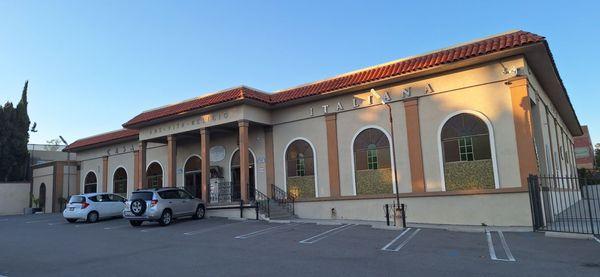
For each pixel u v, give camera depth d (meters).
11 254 12.19
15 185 37.91
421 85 18.59
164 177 28.81
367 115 20.09
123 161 31.55
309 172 21.75
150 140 26.83
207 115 23.16
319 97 21.33
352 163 20.31
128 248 12.82
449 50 18.09
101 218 23.95
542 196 15.99
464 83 17.56
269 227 17.08
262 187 23.28
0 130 41.03
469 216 16.95
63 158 48.75
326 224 17.73
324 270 8.95
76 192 35.19
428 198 17.98
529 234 13.71
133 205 19.22
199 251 11.85
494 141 16.70
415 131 18.53
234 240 13.85
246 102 21.61
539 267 8.91
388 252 10.95
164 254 11.55
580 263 9.23
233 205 21.67
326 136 21.33
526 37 15.58
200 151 26.84
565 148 30.00
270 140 23.30
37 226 21.19
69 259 11.18
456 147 17.58
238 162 24.70
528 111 15.99
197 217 21.42
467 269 8.83
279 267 9.37
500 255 10.31
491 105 16.89
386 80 18.95
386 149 19.42
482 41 17.55
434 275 8.34
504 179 16.41
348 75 21.03
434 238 13.25
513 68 16.39
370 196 19.56
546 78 19.22
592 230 12.91
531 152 15.84
